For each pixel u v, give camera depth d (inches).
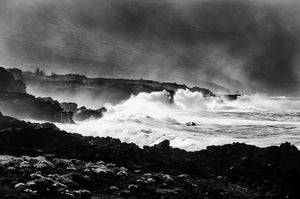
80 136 2214.6
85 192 1585.9
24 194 1497.3
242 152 2064.5
